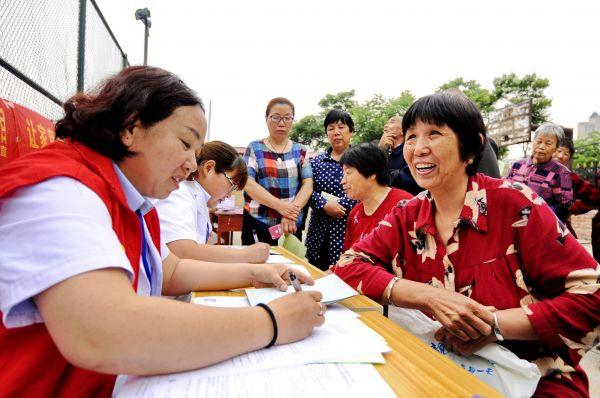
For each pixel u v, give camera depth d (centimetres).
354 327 88
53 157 67
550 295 108
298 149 324
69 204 58
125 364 55
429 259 121
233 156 211
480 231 111
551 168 392
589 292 95
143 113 71
